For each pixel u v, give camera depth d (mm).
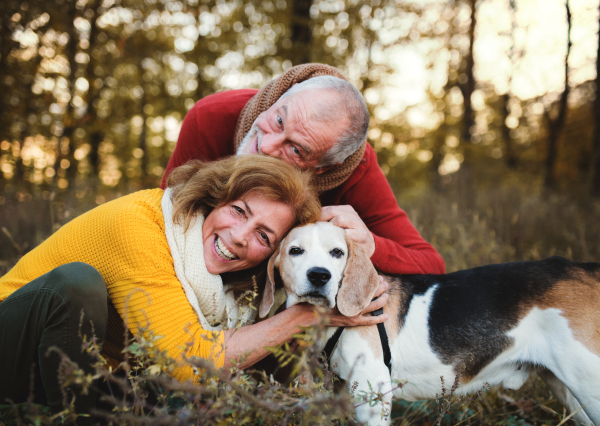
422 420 2773
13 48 9828
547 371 2695
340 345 2436
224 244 2236
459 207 7359
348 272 2416
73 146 11555
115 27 12656
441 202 7312
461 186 9430
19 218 5062
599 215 6551
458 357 2506
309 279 2285
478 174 15750
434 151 16047
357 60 12383
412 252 2832
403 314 2578
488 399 2797
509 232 5535
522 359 2516
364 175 3031
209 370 1494
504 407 2693
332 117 2414
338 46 11523
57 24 10406
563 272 2580
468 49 15133
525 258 4699
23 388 2064
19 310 1907
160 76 14586
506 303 2537
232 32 11711
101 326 1962
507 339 2500
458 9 15031
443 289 2650
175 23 12688
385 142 15820
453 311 2557
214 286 2211
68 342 1879
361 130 2562
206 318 2268
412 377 2539
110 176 18297
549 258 2730
